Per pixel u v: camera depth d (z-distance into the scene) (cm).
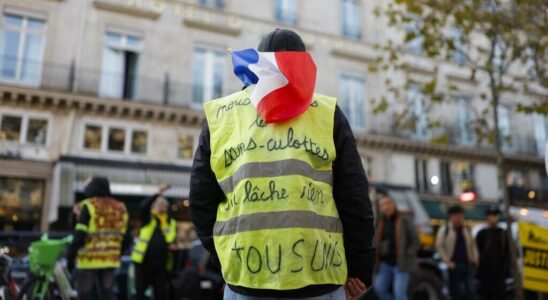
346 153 180
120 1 1809
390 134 2208
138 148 1775
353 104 2211
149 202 672
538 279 584
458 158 2366
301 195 166
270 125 177
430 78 2309
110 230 560
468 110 2392
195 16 1944
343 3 2311
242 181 172
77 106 1681
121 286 758
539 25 880
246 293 165
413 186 2227
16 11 1658
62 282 629
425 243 1101
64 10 1725
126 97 1808
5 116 1588
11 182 1600
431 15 956
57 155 1641
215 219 189
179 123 1839
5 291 619
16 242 900
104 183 571
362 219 174
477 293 748
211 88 1931
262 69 181
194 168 193
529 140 2539
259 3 2100
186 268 721
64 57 1697
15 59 1639
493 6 892
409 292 707
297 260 159
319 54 2162
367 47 2275
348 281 190
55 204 1528
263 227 164
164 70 1852
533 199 1831
